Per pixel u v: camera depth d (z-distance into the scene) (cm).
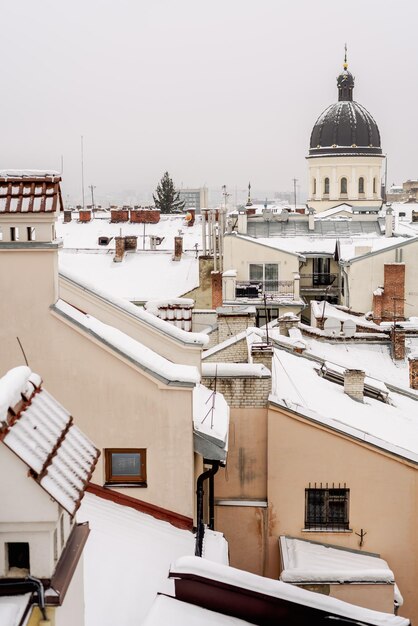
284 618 838
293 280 5941
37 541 636
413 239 5788
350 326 3438
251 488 1848
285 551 1778
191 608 838
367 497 1817
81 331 1348
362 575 1625
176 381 1346
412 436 2028
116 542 1230
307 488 1827
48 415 700
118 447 1374
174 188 13012
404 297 5803
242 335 2514
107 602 1052
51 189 1333
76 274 1700
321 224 6925
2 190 1325
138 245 6769
